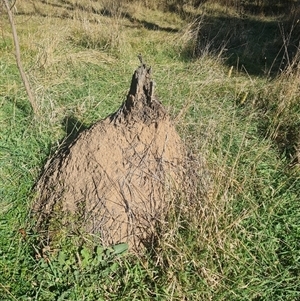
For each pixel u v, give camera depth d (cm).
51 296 249
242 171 360
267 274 277
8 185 324
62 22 678
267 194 341
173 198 287
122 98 471
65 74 506
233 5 888
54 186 301
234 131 420
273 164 384
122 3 816
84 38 616
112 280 261
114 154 291
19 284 254
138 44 644
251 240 295
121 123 296
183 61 607
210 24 769
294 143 411
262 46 686
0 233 283
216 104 477
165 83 515
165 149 297
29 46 568
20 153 357
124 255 272
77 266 263
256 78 563
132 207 282
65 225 277
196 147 354
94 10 778
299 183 360
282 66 613
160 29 743
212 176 320
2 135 378
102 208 280
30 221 292
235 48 672
